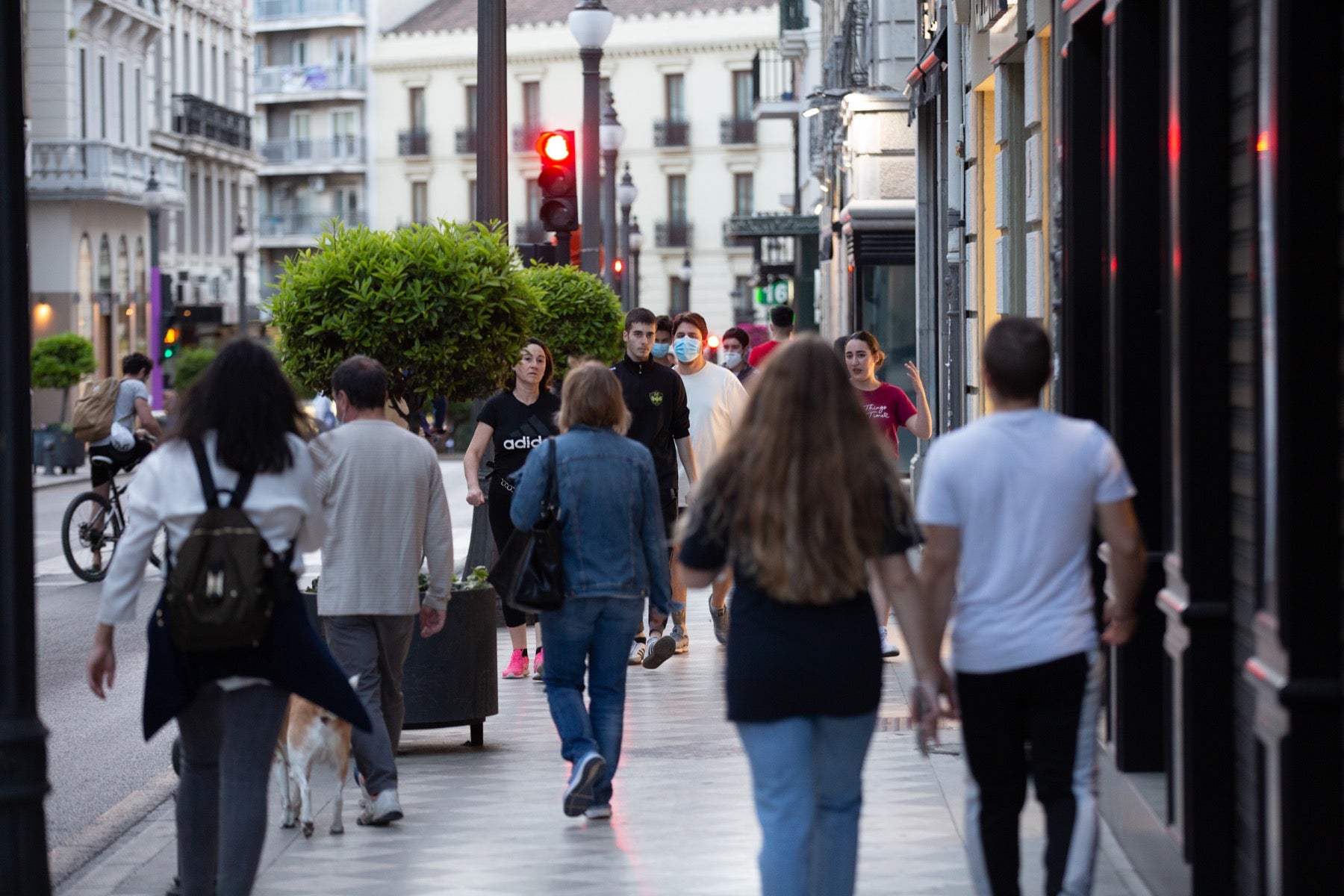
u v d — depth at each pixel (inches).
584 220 1585.9
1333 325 338.0
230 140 5492.1
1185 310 418.9
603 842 563.8
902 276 1964.8
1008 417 402.3
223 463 436.1
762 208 6063.0
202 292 5305.1
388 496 591.5
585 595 579.5
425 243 834.2
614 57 6186.0
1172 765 448.5
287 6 6658.5
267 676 437.4
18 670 403.2
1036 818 572.1
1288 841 344.2
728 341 1220.5
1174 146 430.0
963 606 403.2
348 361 605.6
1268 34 362.9
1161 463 511.8
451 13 6560.0
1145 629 516.7
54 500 2476.6
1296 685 341.1
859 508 383.6
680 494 955.3
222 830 440.5
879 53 1856.5
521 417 839.1
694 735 746.2
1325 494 339.6
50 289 4185.5
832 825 402.6
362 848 562.3
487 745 735.7
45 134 4202.8
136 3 4633.4
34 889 402.3
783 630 389.1
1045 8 782.5
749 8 6028.5
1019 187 964.0
